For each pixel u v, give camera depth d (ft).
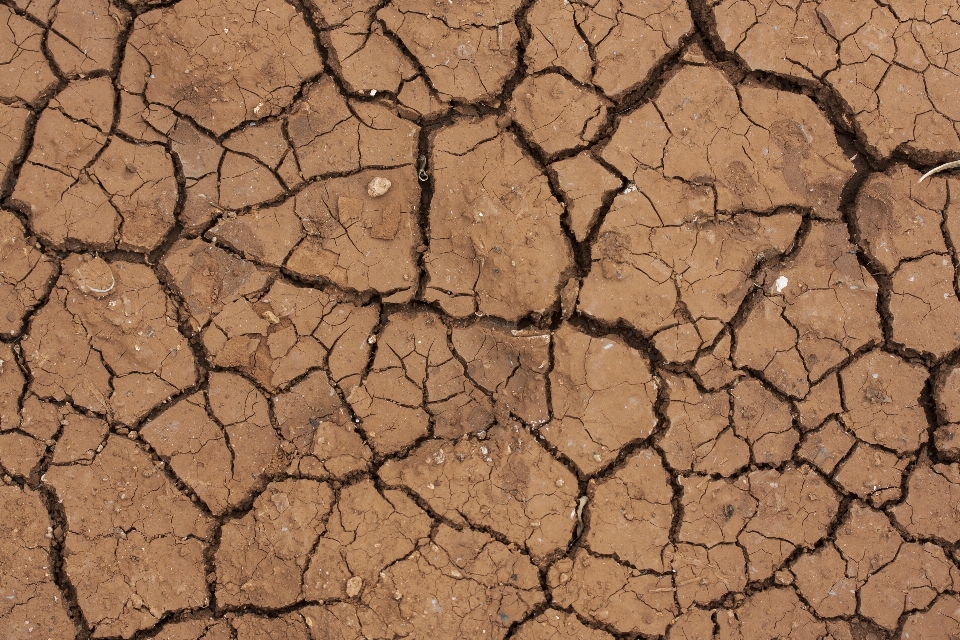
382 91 10.52
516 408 10.07
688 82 10.61
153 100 10.32
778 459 10.21
